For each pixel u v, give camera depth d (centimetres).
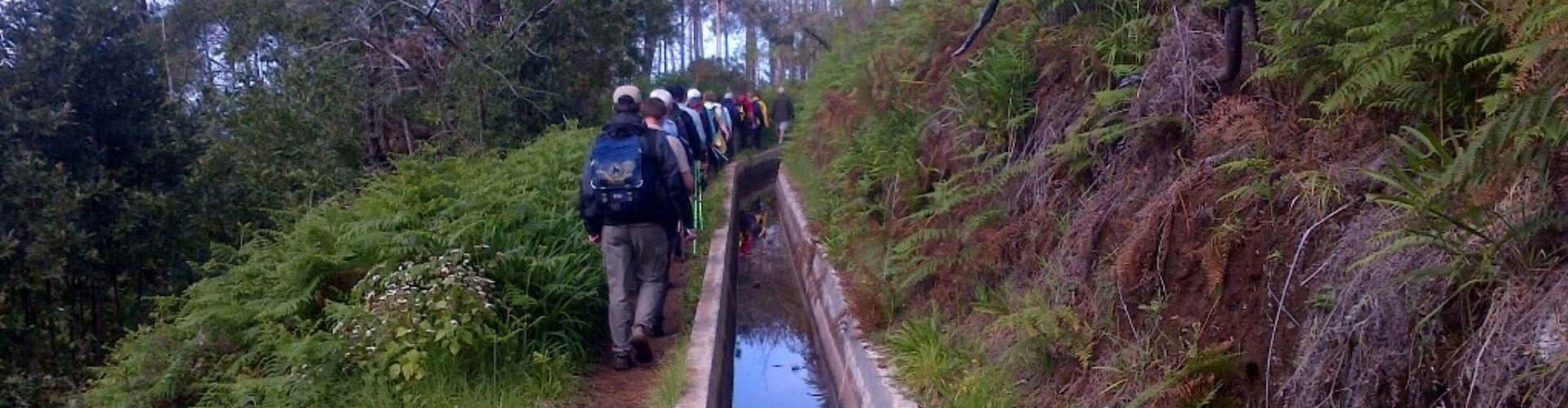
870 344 681
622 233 636
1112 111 597
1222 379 426
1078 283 541
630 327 642
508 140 1510
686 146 658
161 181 1111
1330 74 456
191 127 1174
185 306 646
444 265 592
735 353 893
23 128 962
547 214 725
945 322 647
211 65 1766
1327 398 368
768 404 763
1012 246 639
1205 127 497
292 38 1495
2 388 865
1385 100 428
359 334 555
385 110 1509
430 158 1241
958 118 766
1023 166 634
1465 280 340
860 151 995
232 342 601
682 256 1009
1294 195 439
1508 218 337
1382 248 361
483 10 1641
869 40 1206
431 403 533
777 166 2344
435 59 1594
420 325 554
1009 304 582
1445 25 390
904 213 816
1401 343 349
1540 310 312
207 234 1132
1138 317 489
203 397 556
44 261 928
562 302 649
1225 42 496
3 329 910
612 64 1720
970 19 786
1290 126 479
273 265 656
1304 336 387
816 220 1083
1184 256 475
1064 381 509
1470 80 397
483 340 568
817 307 907
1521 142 327
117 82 1068
